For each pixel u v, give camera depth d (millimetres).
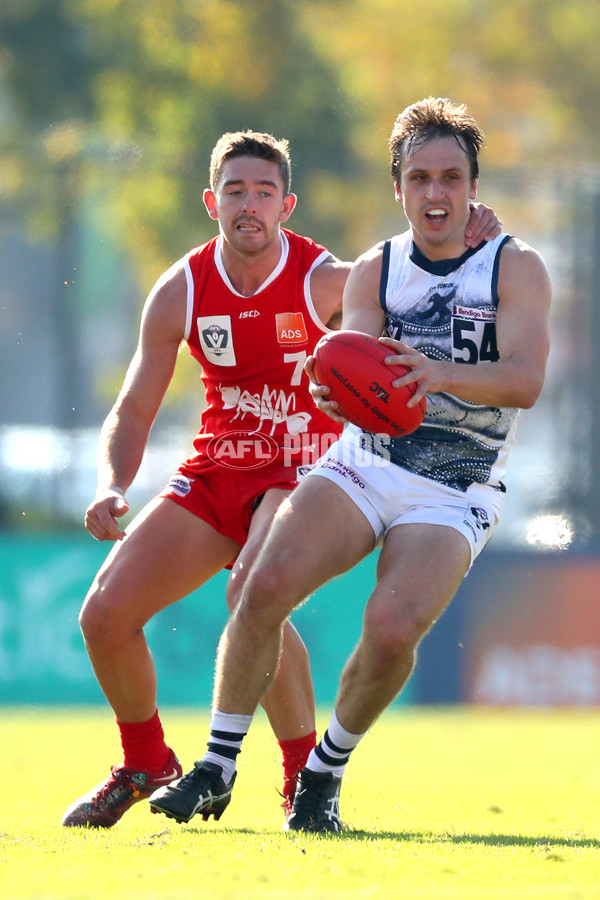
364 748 27047
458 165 13305
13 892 9242
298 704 15195
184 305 15805
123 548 14984
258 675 13219
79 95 66500
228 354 15766
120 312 48688
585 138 78375
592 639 36750
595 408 45125
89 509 14680
